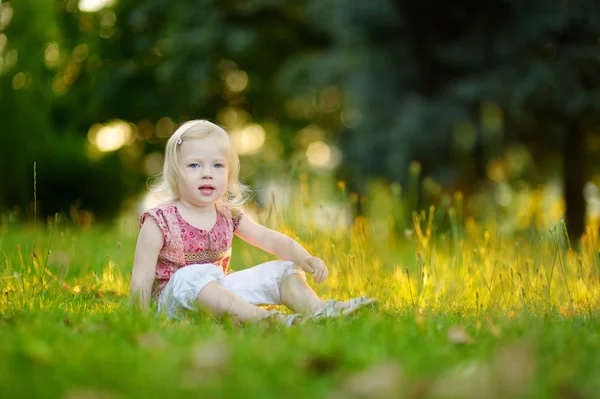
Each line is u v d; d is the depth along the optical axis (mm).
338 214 5781
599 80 12281
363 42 13656
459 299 4738
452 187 12336
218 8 18062
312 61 17156
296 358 2553
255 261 6648
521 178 14016
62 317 3627
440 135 12500
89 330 3137
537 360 2484
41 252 5812
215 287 3885
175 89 19109
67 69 19578
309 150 22422
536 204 8875
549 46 12594
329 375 2473
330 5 14945
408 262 6852
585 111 12211
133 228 9453
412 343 2945
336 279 5168
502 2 12391
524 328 3303
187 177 4328
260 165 19828
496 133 11633
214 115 21250
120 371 2371
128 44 19875
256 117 21984
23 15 16031
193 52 17609
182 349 2738
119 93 19891
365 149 13945
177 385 2246
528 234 6035
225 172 4426
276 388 2275
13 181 16203
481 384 2232
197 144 4375
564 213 13672
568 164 13625
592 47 12188
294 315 3598
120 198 17344
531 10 12266
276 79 20156
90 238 8305
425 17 13031
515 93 12070
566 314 4062
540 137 13383
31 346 2594
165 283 4262
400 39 13312
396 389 2215
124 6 19625
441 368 2500
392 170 12945
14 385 2258
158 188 4527
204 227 4379
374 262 5355
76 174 16562
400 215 7477
